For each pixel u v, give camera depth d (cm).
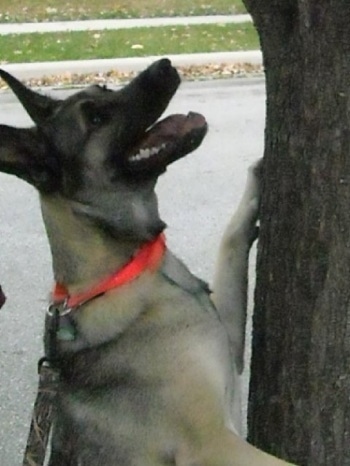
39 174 275
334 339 266
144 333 271
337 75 258
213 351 274
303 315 270
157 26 992
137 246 275
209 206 546
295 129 266
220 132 681
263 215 277
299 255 269
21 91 283
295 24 265
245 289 293
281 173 270
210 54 864
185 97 773
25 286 453
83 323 273
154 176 280
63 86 800
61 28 996
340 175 260
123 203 276
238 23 999
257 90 789
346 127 258
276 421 278
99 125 278
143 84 281
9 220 535
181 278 279
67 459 277
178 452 270
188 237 502
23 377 391
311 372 270
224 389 273
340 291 263
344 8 254
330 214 263
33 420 271
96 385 273
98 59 846
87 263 274
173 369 270
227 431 269
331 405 269
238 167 612
